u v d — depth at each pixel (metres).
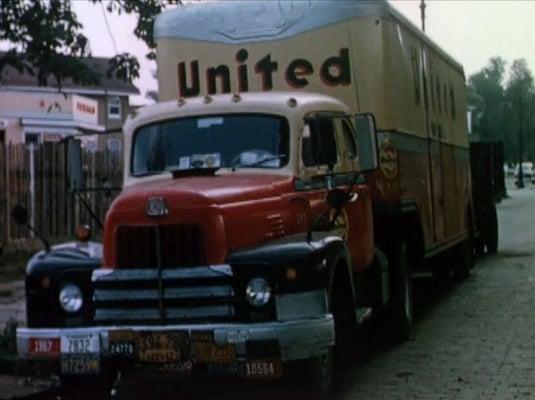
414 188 13.21
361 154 9.39
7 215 20.62
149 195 8.25
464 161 19.02
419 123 13.85
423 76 14.39
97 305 8.30
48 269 8.52
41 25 9.23
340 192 9.15
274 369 7.89
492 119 123.81
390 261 12.26
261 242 8.55
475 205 24.45
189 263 8.14
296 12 12.10
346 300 9.24
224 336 7.87
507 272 20.39
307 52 12.05
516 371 10.34
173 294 8.12
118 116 51.00
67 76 9.68
